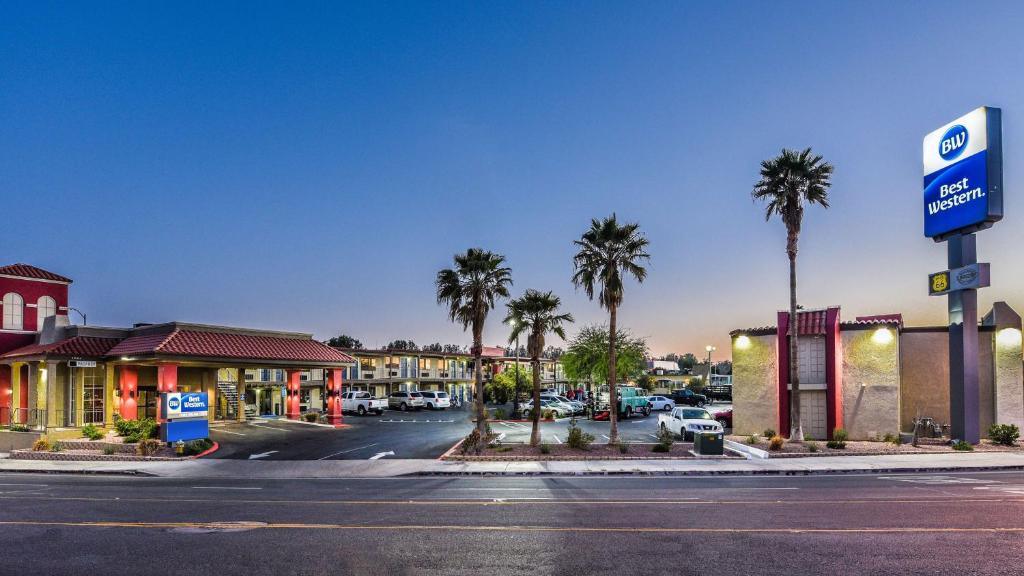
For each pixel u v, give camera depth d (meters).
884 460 24.39
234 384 44.50
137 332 36.41
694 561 10.20
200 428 29.22
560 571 9.71
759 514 14.03
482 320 29.69
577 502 15.84
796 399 28.83
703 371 101.06
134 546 11.42
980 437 30.97
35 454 28.05
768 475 21.36
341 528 12.80
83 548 11.31
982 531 12.15
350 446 29.44
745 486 18.62
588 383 57.34
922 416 32.22
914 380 32.56
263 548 11.19
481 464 23.88
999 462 23.52
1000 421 30.81
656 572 9.62
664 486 18.73
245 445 29.98
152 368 37.94
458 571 9.76
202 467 24.42
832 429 30.78
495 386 66.25
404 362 69.69
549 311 28.86
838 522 13.08
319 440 31.56
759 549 10.90
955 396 29.22
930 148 31.45
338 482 20.52
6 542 11.81
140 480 21.59
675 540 11.59
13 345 37.72
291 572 9.76
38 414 33.22
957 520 13.22
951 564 9.94
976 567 9.78
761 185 29.61
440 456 26.20
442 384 74.38
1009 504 15.13
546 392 63.81
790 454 25.81
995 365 31.17
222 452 28.12
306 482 20.64
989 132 28.53
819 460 24.53
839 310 31.59
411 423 41.62
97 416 34.34
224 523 13.41
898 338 31.11
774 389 32.59
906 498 16.11
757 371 33.09
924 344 32.59
